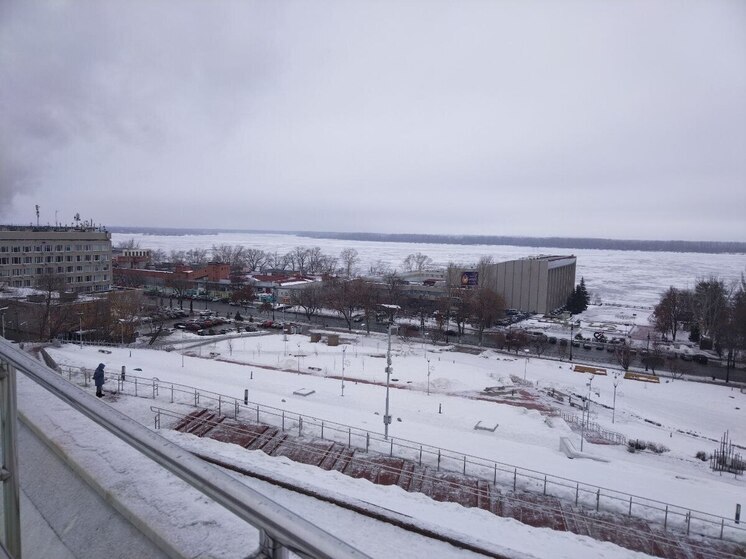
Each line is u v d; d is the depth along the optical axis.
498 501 18.72
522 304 89.31
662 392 47.28
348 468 20.58
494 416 32.72
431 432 26.31
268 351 51.62
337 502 10.48
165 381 32.00
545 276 87.50
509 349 61.03
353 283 83.88
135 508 2.78
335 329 69.31
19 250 65.25
